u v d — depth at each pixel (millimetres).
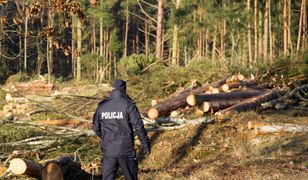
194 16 49094
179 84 17812
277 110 15492
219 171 9312
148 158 11953
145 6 70500
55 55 59875
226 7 46125
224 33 48781
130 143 7547
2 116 15266
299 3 43500
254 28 42219
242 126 12773
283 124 12531
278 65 19438
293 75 18703
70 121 12875
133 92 17812
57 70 60031
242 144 11906
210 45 64438
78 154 10906
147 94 17438
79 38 48312
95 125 7723
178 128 12594
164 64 21406
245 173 8961
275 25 44062
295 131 12422
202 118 12898
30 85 26219
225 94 14828
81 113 15180
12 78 36406
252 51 46250
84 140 12094
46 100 17859
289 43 38906
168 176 9516
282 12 43469
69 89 25062
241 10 45750
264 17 43031
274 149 11188
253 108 14805
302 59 19109
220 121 13008
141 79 18000
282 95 16641
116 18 69188
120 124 7527
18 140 11758
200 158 11570
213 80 18516
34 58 47406
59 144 11578
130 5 61219
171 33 50156
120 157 7492
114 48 55250
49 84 26250
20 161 8117
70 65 61250
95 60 51875
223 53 48906
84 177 9219
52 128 12484
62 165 8719
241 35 46938
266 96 15547
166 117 13273
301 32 41562
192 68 18609
